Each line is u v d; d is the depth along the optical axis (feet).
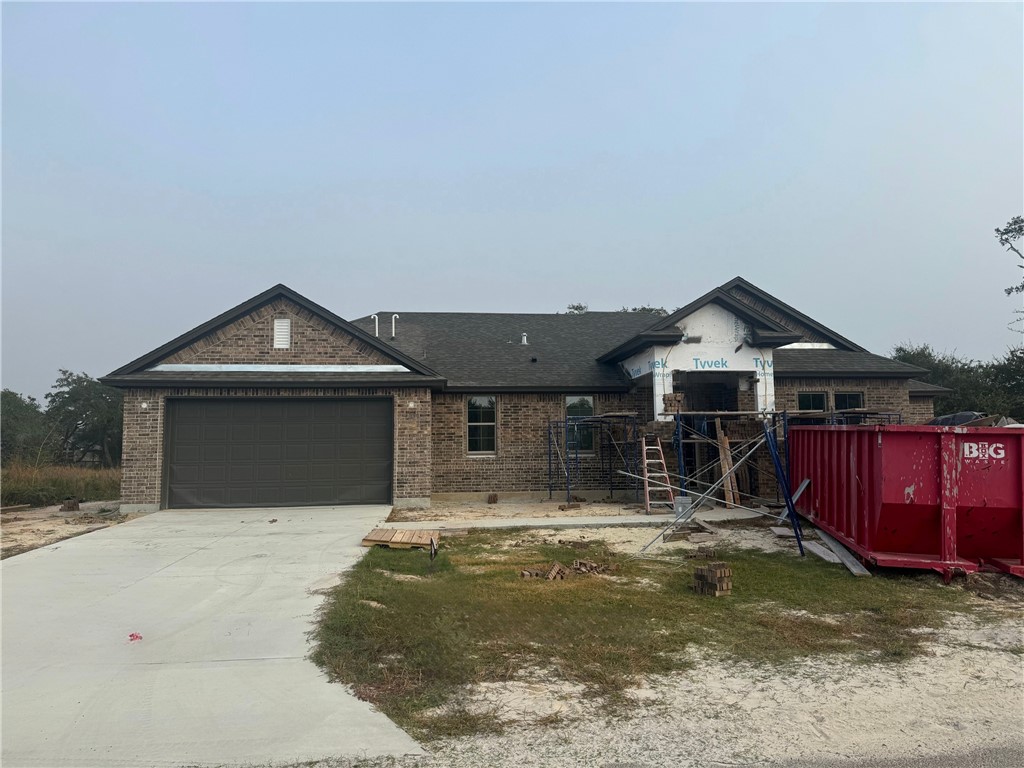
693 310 57.06
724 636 22.44
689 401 66.90
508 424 63.77
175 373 53.93
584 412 64.85
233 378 52.80
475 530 43.65
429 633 21.84
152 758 14.38
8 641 22.15
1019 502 28.35
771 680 18.63
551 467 62.44
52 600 27.02
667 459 61.26
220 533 41.86
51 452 99.60
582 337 76.95
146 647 21.49
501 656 20.42
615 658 20.29
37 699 17.51
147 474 52.06
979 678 18.72
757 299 70.03
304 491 54.08
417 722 16.03
